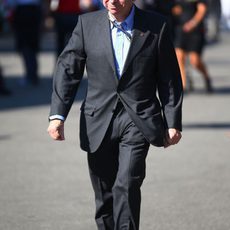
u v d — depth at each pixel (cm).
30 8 5031
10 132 3366
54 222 2030
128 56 1623
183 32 4453
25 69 5147
